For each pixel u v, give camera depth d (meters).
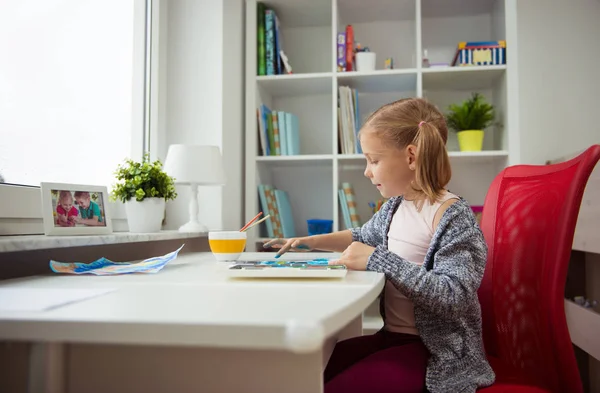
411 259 1.01
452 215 0.93
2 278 0.91
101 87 1.65
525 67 2.05
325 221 2.15
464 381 0.83
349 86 2.35
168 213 2.00
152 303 0.52
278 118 2.23
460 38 2.43
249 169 2.19
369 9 2.32
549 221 0.94
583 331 1.72
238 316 0.43
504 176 1.13
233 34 2.13
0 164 1.17
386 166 1.06
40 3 1.34
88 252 1.21
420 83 2.11
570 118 2.03
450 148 2.38
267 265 0.85
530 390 0.84
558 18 2.05
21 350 0.48
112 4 1.73
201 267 0.97
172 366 0.50
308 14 2.38
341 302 0.51
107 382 0.51
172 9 2.06
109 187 1.69
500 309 1.02
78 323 0.42
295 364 0.49
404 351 0.90
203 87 2.02
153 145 1.93
